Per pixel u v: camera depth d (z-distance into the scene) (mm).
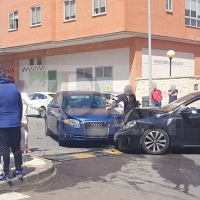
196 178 7801
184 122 10297
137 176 7977
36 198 6508
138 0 23375
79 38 25516
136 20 23312
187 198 6508
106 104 12805
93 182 7516
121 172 8336
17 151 7195
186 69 26781
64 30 26609
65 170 8500
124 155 10273
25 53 31250
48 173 7941
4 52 32125
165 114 10438
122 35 23438
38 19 28172
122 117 11703
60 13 26828
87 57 26594
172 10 25531
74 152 10734
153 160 9609
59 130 11547
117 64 24719
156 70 24812
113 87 24922
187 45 26812
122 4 22922
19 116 7129
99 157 10000
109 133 11273
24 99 9727
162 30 24906
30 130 15734
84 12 25219
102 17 24109
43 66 29688
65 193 6785
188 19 26641
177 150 11008
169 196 6609
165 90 21609
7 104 6930
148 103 18719
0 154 7562
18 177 7215
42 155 10203
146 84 22859
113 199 6449
